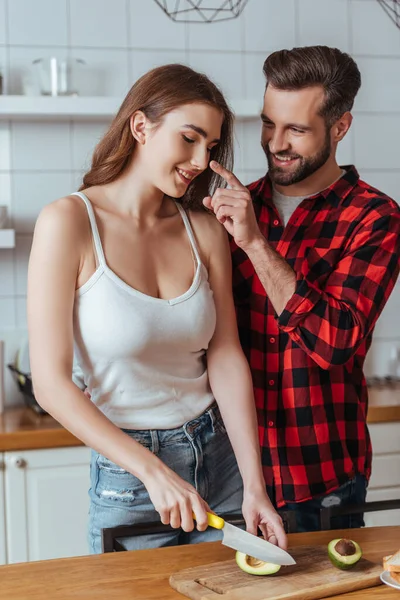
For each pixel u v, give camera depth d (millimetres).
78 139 3146
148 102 1664
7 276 3127
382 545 1624
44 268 1623
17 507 2654
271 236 2037
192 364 1796
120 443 1535
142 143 1704
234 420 1774
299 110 1911
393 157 3410
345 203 1992
